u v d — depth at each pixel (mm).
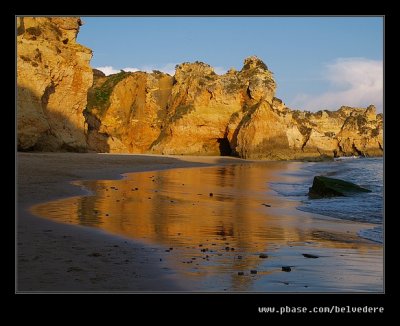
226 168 48656
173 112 82312
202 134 79500
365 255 8867
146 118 78188
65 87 48562
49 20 48375
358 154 86188
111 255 8070
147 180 29141
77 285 6277
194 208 16062
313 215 15531
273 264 7938
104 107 71938
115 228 11055
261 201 19812
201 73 83375
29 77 42531
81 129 51969
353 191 22000
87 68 51438
